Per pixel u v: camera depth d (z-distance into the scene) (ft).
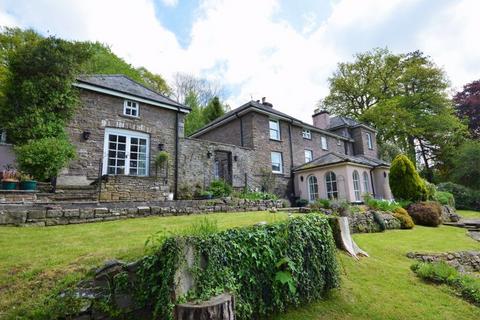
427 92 88.12
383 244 24.47
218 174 47.80
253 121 51.11
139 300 9.59
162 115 39.22
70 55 28.78
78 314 8.65
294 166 56.65
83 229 17.21
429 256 21.83
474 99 93.86
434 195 52.11
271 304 11.45
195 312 8.32
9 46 47.96
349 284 15.21
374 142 80.94
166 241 9.64
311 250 13.74
